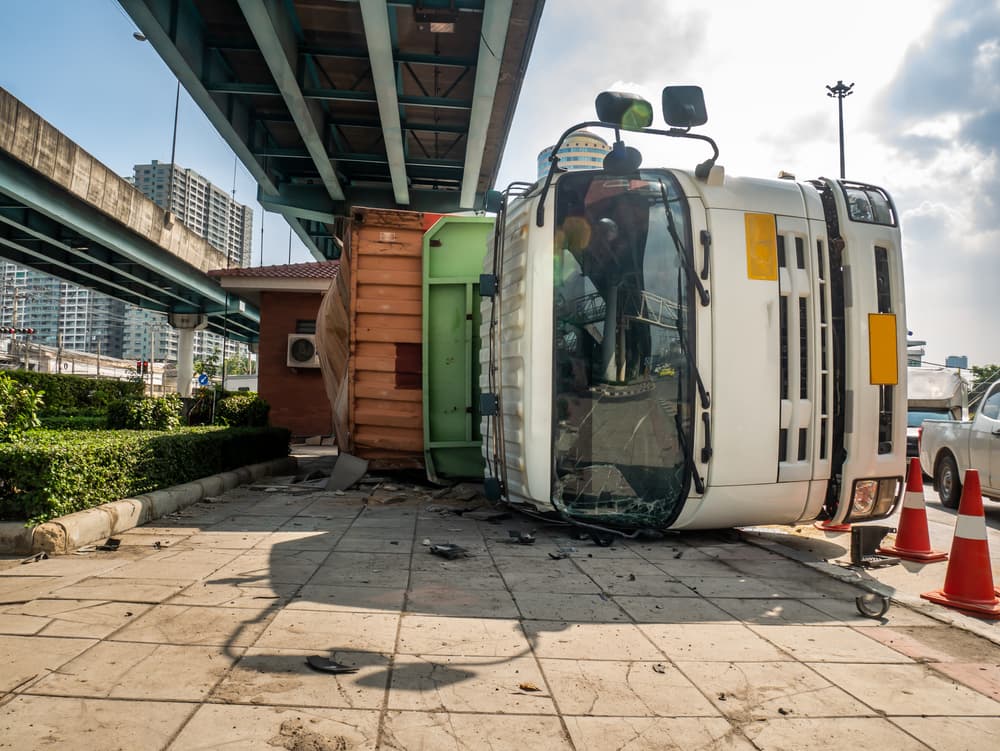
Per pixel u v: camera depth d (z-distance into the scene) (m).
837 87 32.84
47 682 2.77
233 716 2.54
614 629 3.79
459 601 4.23
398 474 10.29
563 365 6.11
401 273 9.36
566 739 2.48
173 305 48.34
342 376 10.84
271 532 6.36
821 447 5.84
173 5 18.17
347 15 19.28
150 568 4.80
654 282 5.98
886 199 6.24
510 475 6.48
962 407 15.49
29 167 23.31
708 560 5.62
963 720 2.73
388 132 24.12
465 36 20.33
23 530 5.13
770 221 5.81
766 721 2.68
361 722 2.54
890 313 6.01
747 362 5.64
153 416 11.55
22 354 76.94
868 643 3.66
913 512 5.99
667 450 5.90
